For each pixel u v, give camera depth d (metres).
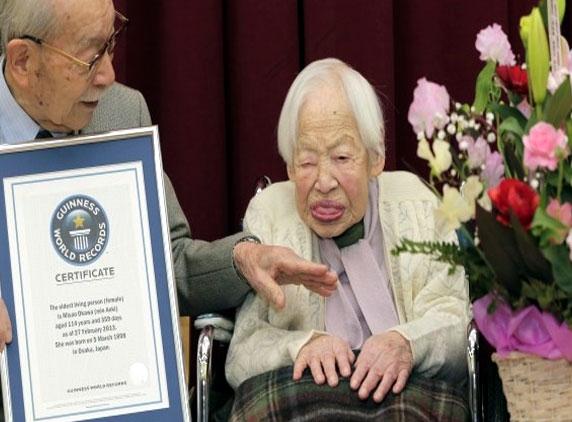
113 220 2.58
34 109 2.68
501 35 2.29
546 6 2.26
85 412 2.52
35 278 2.56
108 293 2.56
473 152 2.16
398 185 2.93
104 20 2.59
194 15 3.38
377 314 2.81
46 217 2.58
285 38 3.39
